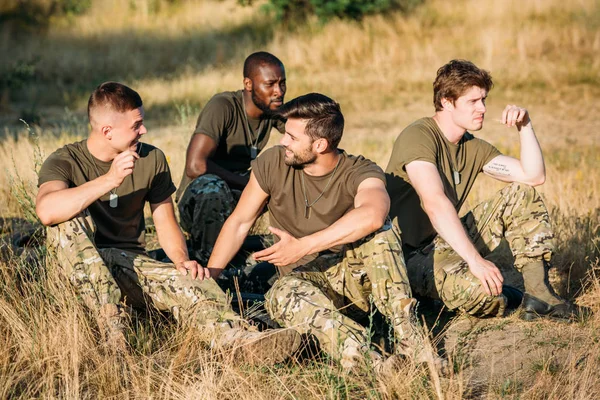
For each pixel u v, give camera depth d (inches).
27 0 951.6
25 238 205.3
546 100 615.5
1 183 305.6
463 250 168.1
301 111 160.9
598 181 325.4
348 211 170.1
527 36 745.6
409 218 186.9
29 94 685.9
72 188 160.1
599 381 147.3
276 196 171.2
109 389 142.6
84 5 979.9
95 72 776.9
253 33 867.4
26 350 150.9
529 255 179.5
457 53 746.8
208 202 210.8
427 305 191.8
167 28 915.4
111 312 158.2
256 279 200.7
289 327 154.4
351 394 142.9
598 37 732.7
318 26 826.8
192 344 157.5
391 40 780.0
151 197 180.2
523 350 163.6
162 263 168.9
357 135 524.1
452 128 183.2
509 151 426.9
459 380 140.9
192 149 228.4
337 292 172.7
